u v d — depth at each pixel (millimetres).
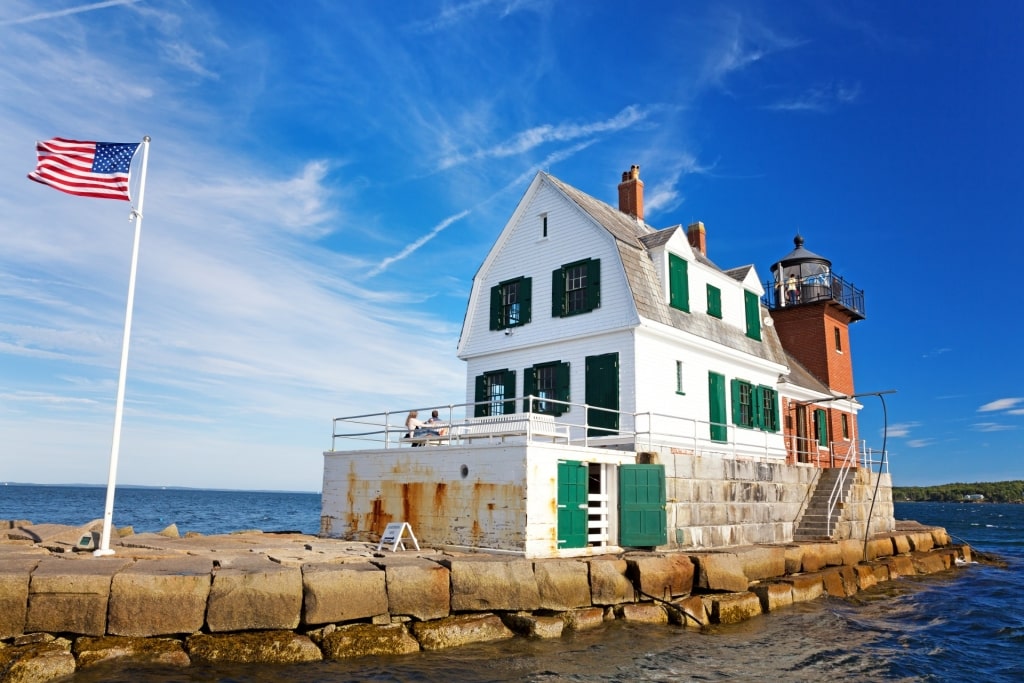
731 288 25500
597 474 17453
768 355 26391
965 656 13766
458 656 11148
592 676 10789
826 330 32688
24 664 9000
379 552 14148
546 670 10875
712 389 23016
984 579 23922
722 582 15227
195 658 9969
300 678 9734
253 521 62062
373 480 18266
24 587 9617
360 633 10906
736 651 12773
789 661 12523
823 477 24672
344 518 18938
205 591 10281
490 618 12125
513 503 14797
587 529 15883
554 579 12898
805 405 29703
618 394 19906
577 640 12383
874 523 25859
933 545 28828
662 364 20906
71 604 9711
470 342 24406
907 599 19188
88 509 77000
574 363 21219
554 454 15344
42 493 159125
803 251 34938
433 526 16422
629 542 16609
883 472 27766
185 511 80125
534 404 21938
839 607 17266
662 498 16922
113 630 9812
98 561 11070
